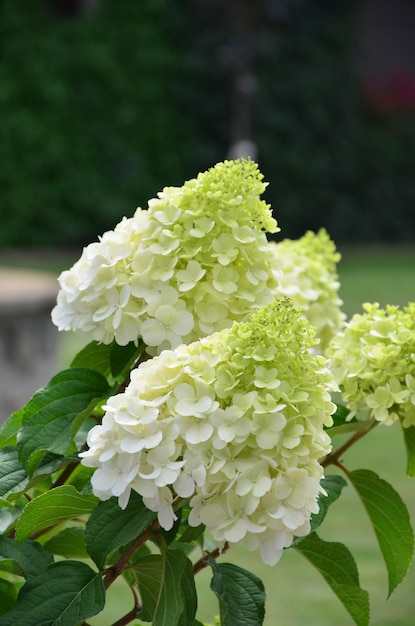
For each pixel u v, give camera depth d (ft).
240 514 4.08
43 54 33.01
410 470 5.00
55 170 33.55
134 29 34.01
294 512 4.09
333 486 4.83
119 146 33.91
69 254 33.14
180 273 4.63
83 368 4.77
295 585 11.64
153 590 4.47
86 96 33.55
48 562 4.49
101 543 4.23
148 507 4.09
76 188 33.63
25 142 33.09
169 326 4.61
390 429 17.94
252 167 4.75
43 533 5.05
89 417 4.95
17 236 33.55
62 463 4.68
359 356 4.83
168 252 4.61
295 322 4.19
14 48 32.83
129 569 4.42
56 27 33.24
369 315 4.88
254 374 4.16
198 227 4.65
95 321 4.67
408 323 4.79
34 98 33.14
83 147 33.63
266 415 4.08
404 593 11.35
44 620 4.25
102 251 4.72
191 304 4.68
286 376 4.16
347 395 4.81
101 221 34.12
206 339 4.27
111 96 33.88
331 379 4.22
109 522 4.24
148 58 34.12
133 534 4.20
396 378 4.75
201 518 4.09
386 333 4.81
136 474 4.04
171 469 4.05
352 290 28.53
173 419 4.10
